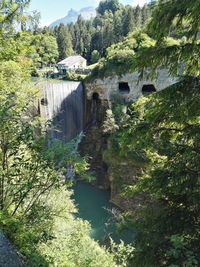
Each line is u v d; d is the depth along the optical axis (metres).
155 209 6.02
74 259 7.60
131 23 55.59
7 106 5.97
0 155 5.59
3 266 4.33
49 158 5.17
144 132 5.63
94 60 64.38
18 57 9.22
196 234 5.02
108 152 26.61
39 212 5.99
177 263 4.66
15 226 5.07
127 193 6.67
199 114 5.04
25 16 8.12
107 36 63.66
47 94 28.73
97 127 34.50
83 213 22.67
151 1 4.95
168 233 5.26
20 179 5.57
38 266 4.71
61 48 65.06
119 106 30.33
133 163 23.75
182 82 5.20
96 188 27.94
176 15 4.65
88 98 35.56
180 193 5.20
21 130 5.36
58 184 5.60
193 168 5.19
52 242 7.02
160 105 5.38
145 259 5.25
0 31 7.93
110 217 21.69
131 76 32.06
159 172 5.56
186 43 4.91
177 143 5.70
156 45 5.04
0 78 8.95
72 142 5.79
